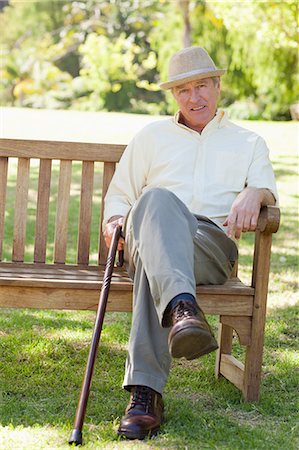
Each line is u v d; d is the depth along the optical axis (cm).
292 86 2042
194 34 2167
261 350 342
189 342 282
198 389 360
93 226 723
